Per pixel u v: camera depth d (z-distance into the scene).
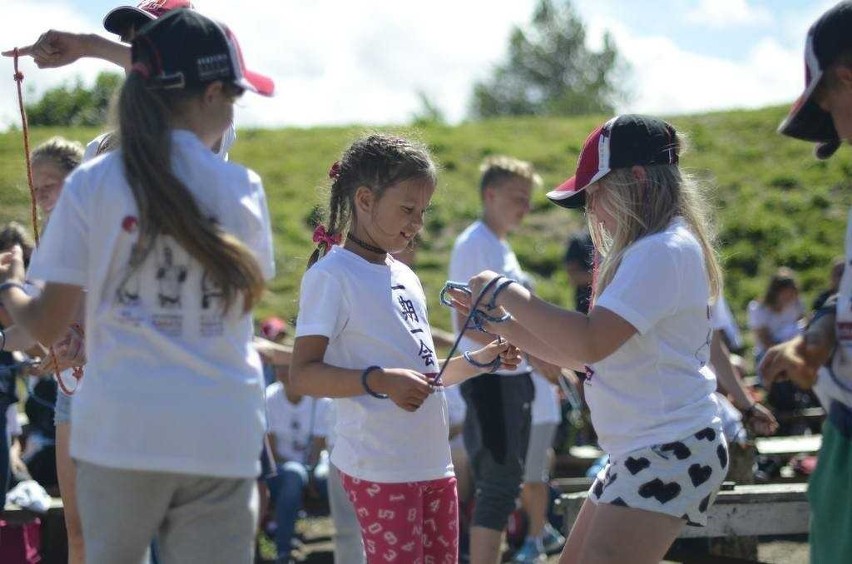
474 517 5.20
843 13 2.75
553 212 15.65
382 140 3.55
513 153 17.66
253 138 18.61
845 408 2.81
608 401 3.22
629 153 3.27
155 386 2.55
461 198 15.82
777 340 9.95
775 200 15.77
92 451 2.57
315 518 7.68
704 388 3.22
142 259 2.56
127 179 2.58
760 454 6.66
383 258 3.59
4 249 5.13
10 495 5.25
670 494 3.11
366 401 3.47
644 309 3.08
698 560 5.00
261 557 6.71
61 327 2.62
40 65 3.53
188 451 2.56
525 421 5.26
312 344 3.36
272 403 7.20
